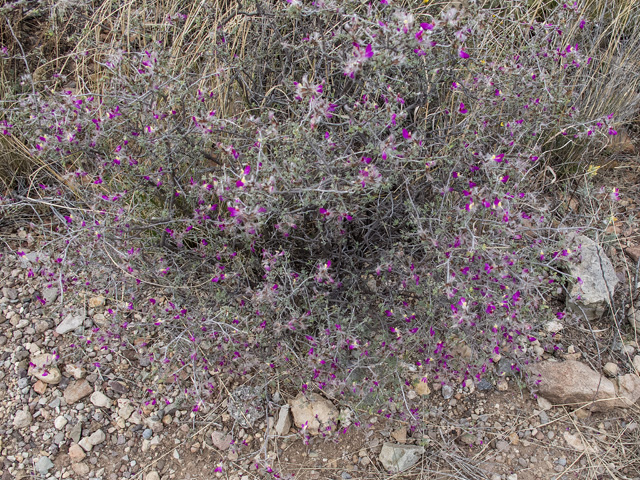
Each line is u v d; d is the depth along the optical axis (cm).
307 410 223
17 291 258
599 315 254
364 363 219
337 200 190
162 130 211
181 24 285
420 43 173
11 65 310
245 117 265
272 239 231
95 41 286
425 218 209
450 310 213
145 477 212
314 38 216
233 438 221
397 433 221
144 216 255
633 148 319
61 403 227
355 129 194
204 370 232
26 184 289
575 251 225
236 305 232
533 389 232
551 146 295
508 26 281
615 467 213
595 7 331
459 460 215
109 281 240
